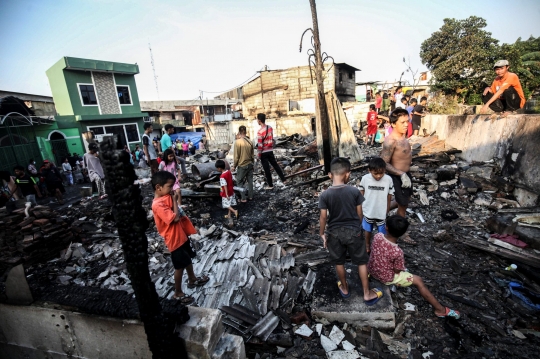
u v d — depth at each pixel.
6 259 4.32
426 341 2.52
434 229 4.47
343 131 7.33
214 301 3.19
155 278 3.79
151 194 8.04
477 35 15.00
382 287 3.04
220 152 13.71
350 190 2.68
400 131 3.57
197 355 2.01
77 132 18.75
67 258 4.61
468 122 6.79
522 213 4.01
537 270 3.15
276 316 2.90
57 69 18.27
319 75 6.52
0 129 14.57
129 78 21.80
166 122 30.19
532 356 2.30
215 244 4.58
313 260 3.83
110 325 2.25
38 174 10.19
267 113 24.91
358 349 2.49
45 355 2.61
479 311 2.80
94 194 8.63
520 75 12.80
